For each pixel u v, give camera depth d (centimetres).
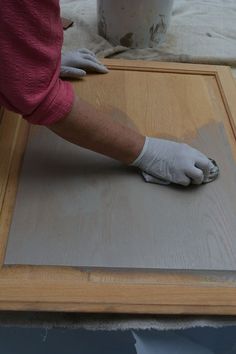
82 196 102
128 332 88
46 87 83
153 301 84
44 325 85
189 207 102
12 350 94
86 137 96
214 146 119
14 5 71
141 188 105
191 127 124
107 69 143
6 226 95
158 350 90
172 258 92
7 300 82
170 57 167
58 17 80
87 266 89
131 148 102
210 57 167
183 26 184
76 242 93
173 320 85
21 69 77
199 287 87
